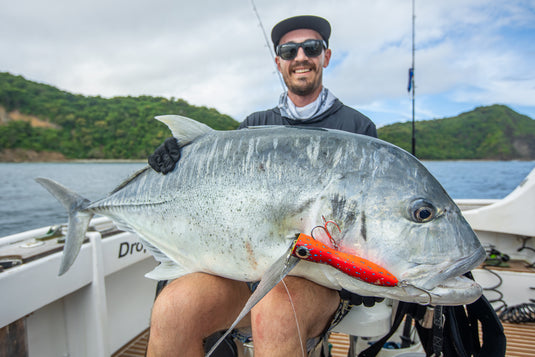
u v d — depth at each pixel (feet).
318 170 4.23
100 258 7.28
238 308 5.24
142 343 8.70
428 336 5.27
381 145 4.30
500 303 9.19
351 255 3.89
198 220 4.87
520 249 10.46
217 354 5.20
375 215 3.97
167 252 5.48
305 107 7.07
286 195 4.27
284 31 7.14
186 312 4.51
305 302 4.44
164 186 5.33
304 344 4.29
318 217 4.12
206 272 5.08
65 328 7.37
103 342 7.22
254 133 4.84
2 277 5.42
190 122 5.37
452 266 3.83
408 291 3.89
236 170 4.63
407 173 4.06
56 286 6.35
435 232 3.88
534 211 9.79
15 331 5.74
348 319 5.37
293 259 4.00
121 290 8.69
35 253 6.23
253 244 4.46
